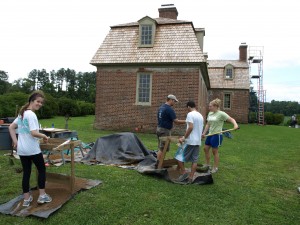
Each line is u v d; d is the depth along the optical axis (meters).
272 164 8.84
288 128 26.78
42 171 4.54
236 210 4.82
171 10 20.75
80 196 4.93
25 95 22.62
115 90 16.72
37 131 4.27
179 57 15.37
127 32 17.12
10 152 8.48
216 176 6.85
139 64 16.05
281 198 5.61
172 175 6.65
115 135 8.12
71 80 89.94
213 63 35.44
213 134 7.04
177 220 4.29
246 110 31.77
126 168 7.02
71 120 24.25
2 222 4.02
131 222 4.17
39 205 4.48
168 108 6.80
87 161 7.59
